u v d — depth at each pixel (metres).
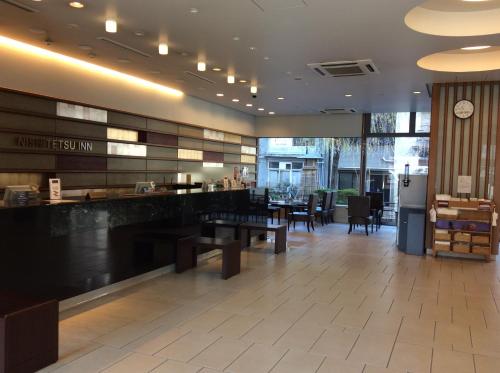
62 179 7.09
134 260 5.55
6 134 6.17
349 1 4.31
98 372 3.15
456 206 7.79
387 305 5.00
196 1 4.40
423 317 4.61
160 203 6.00
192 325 4.17
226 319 4.37
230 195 8.09
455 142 8.11
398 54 6.27
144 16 4.89
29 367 3.06
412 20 5.14
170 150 9.88
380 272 6.70
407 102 10.42
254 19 4.91
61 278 4.40
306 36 5.50
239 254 6.37
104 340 3.75
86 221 4.68
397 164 12.62
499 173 7.82
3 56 6.01
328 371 3.28
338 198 13.41
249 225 7.89
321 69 7.24
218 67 7.30
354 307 4.89
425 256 8.08
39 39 5.96
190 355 3.49
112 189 8.17
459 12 5.38
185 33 5.48
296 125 13.61
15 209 3.86
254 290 5.46
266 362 3.40
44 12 4.84
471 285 6.04
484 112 7.93
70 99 7.10
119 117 8.27
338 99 10.18
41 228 4.12
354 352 3.65
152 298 5.01
